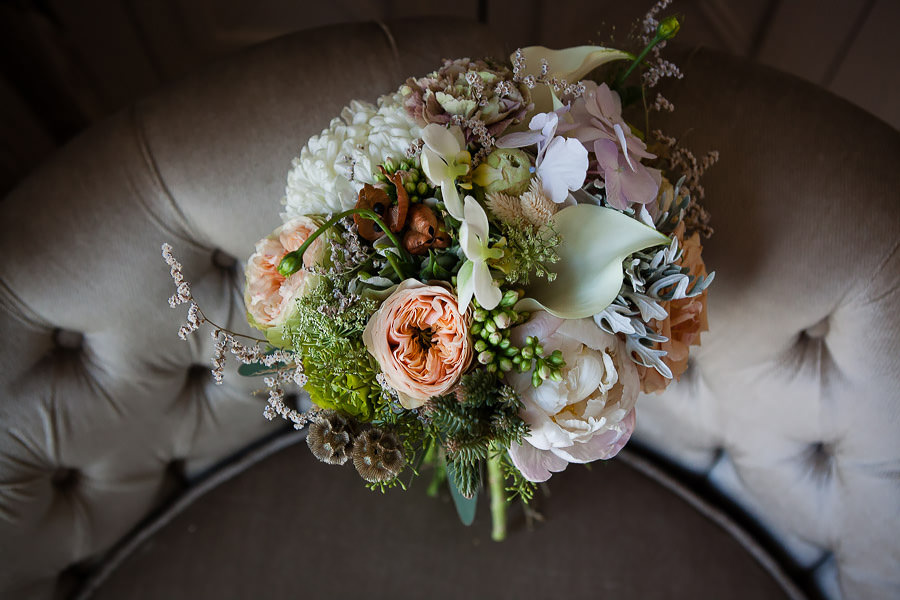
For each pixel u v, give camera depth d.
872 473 0.65
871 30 1.02
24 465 0.65
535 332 0.44
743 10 1.07
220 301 0.66
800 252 0.59
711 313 0.63
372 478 0.46
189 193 0.60
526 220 0.45
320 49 0.62
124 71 1.14
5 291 0.59
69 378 0.65
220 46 1.16
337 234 0.47
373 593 0.74
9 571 0.69
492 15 1.11
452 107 0.45
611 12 1.09
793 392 0.65
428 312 0.44
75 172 0.61
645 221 0.46
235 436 0.78
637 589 0.74
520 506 0.78
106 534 0.75
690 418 0.73
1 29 0.91
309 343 0.46
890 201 0.57
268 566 0.75
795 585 0.75
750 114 0.59
